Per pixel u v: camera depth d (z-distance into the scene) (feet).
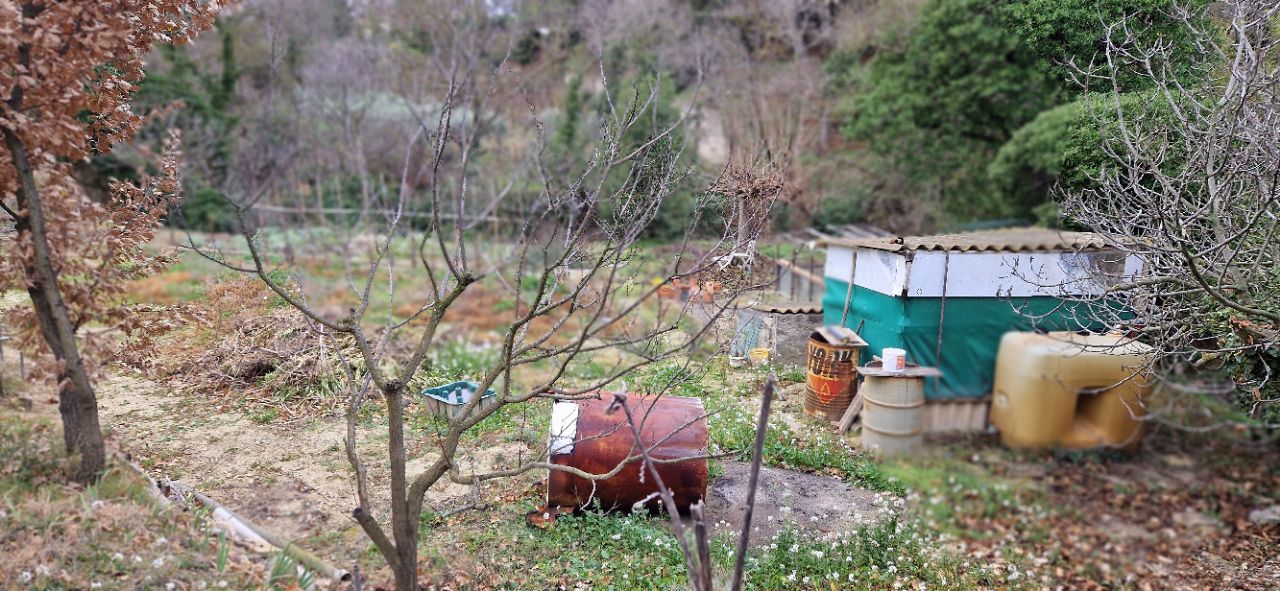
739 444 23.61
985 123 55.11
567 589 16.66
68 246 18.19
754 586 16.74
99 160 63.46
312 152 70.54
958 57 52.75
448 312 43.78
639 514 19.72
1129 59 21.95
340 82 75.20
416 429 26.27
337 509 20.29
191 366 30.17
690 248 23.88
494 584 16.75
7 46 15.96
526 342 37.86
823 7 80.64
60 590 13.97
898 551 16.72
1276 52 17.95
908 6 60.59
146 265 20.22
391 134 72.69
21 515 16.26
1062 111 41.88
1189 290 14.67
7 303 31.60
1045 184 47.65
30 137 16.72
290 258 51.44
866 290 19.61
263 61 80.33
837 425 22.90
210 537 16.93
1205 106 18.44
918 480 7.67
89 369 18.83
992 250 12.99
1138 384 7.25
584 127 67.41
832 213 62.39
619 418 19.81
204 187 64.23
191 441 24.43
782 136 56.85
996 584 9.32
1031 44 27.94
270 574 15.52
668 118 55.21
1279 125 15.90
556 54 80.23
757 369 29.37
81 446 19.25
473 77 49.60
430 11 78.28
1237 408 8.38
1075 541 6.67
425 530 19.19
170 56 75.72
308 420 26.61
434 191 13.76
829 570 17.06
